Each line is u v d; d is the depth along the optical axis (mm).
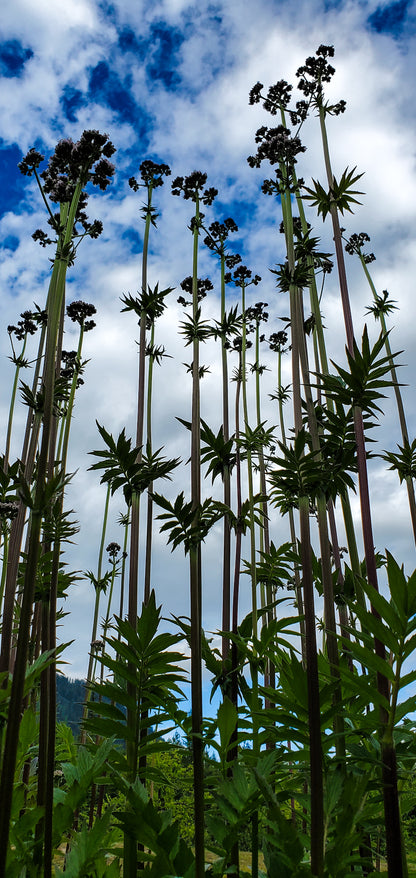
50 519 3914
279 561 6297
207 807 5203
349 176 4668
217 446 5566
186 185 6031
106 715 3859
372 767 3145
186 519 3793
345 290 4590
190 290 6836
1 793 2627
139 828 3141
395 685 2844
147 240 6605
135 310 5676
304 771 3459
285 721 3307
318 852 2662
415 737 3037
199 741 3338
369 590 2865
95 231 4320
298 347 4102
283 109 5926
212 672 4824
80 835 3375
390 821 2736
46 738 3621
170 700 3920
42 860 3398
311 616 3055
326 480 3719
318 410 4727
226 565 5387
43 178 4625
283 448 3395
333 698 3379
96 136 3850
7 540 5477
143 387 5488
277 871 2723
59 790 3785
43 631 3973
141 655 3764
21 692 2740
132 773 3756
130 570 4402
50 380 3209
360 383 3703
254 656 4488
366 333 3629
